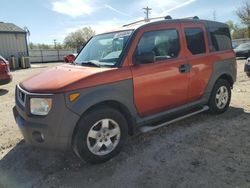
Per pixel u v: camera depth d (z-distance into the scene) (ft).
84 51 16.21
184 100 15.72
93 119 11.82
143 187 10.39
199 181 10.56
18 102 12.80
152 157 12.72
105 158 12.40
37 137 11.60
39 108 11.30
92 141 12.09
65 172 11.84
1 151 14.34
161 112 14.78
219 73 17.58
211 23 17.57
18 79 47.57
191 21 16.25
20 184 11.16
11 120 19.72
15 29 85.35
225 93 18.48
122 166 12.05
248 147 13.29
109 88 12.17
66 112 11.07
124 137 13.01
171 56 14.84
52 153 13.64
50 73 13.28
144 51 13.61
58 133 11.13
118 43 13.88
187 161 12.16
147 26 13.99
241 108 19.77
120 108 13.17
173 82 14.71
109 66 12.95
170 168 11.64
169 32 14.94
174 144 13.98
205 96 17.11
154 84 13.82
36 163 12.78
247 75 35.45
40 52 128.77
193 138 14.62
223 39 18.38
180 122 17.15
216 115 18.30
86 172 11.74
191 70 15.62
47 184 11.01
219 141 14.11
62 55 135.74
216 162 11.94
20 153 13.91
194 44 16.17
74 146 11.84
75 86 11.30
